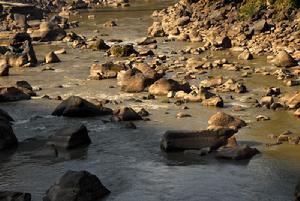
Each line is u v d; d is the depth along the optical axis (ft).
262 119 124.16
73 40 267.80
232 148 102.27
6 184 91.20
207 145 104.73
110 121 126.52
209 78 166.40
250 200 82.53
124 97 150.20
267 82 163.32
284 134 111.86
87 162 100.73
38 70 193.88
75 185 82.58
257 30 240.53
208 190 86.48
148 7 422.00
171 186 88.48
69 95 154.20
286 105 134.00
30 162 101.60
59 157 103.76
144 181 90.94
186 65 191.31
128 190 87.25
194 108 136.36
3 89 149.38
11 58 203.62
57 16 339.36
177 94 148.36
